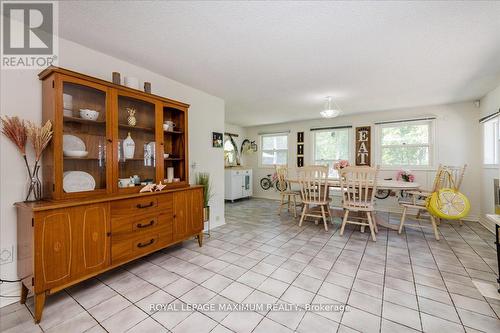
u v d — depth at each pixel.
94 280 2.00
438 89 3.34
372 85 3.17
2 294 1.67
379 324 1.45
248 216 4.43
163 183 2.53
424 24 1.74
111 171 2.04
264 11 1.59
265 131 6.68
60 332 1.40
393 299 1.71
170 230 2.46
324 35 1.91
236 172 6.07
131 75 2.49
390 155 4.81
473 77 2.86
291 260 2.39
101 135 2.05
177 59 2.38
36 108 1.83
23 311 1.60
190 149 3.26
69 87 1.85
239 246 2.81
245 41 2.01
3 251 1.68
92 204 1.79
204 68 2.62
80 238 1.72
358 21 1.71
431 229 3.47
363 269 2.18
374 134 4.95
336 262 2.34
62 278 1.61
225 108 4.57
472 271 2.13
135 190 2.22
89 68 2.15
